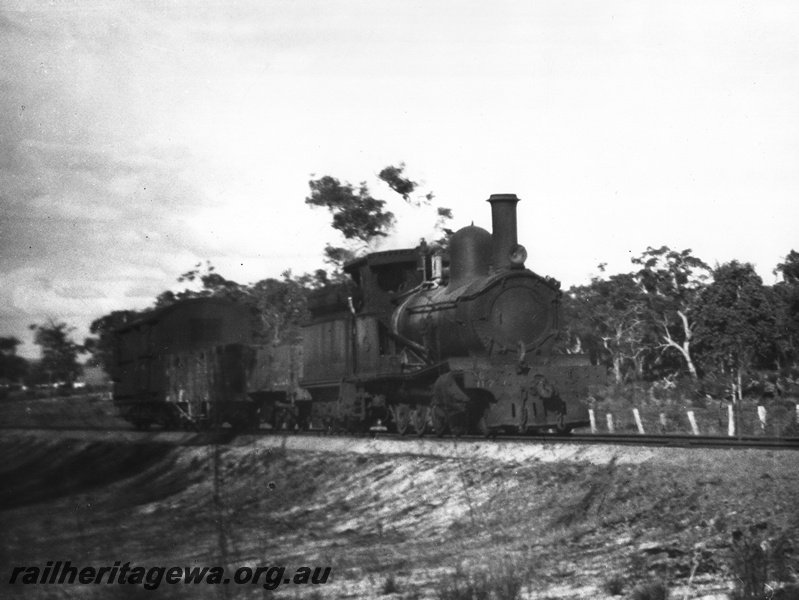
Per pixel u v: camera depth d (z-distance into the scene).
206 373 31.84
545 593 12.12
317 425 28.89
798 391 39.56
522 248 23.22
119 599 13.73
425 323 24.36
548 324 23.19
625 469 16.38
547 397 21.66
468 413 22.52
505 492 17.48
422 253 26.28
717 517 13.45
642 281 55.16
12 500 21.38
